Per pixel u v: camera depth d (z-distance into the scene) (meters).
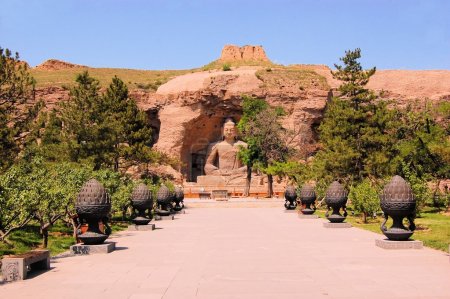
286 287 8.85
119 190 26.16
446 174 36.53
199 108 68.00
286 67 87.44
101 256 13.29
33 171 20.17
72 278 10.01
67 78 93.81
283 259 12.36
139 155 46.06
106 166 37.28
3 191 13.65
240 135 72.00
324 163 38.38
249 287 8.88
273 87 68.00
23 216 14.31
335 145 38.25
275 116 58.88
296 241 16.56
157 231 21.08
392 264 11.41
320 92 68.06
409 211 14.43
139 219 21.83
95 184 14.66
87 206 14.27
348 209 36.38
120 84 48.75
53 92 70.69
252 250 14.23
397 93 70.12
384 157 36.59
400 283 9.13
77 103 36.66
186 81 70.50
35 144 26.83
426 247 14.78
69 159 34.31
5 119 23.97
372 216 28.39
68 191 17.08
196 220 27.62
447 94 68.88
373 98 43.47
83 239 14.20
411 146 35.50
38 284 9.41
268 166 55.72
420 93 70.00
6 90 24.70
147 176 52.59
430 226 22.69
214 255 13.23
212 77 68.50
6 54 24.66
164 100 69.12
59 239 18.19
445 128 38.28
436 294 8.16
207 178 67.12
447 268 10.82
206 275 10.18
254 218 29.09
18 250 14.81
